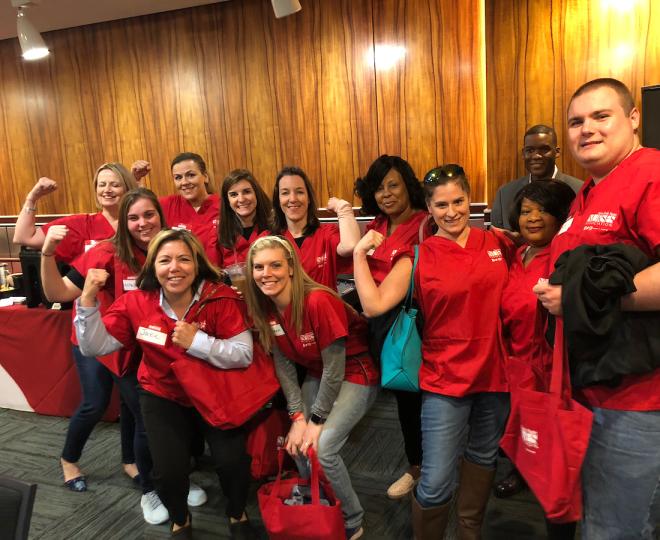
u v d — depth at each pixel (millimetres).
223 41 4676
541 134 2850
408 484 2334
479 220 4020
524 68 3447
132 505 2395
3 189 5719
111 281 2332
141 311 1979
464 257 1674
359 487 2430
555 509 1288
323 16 4371
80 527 2250
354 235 2242
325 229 2488
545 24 3367
